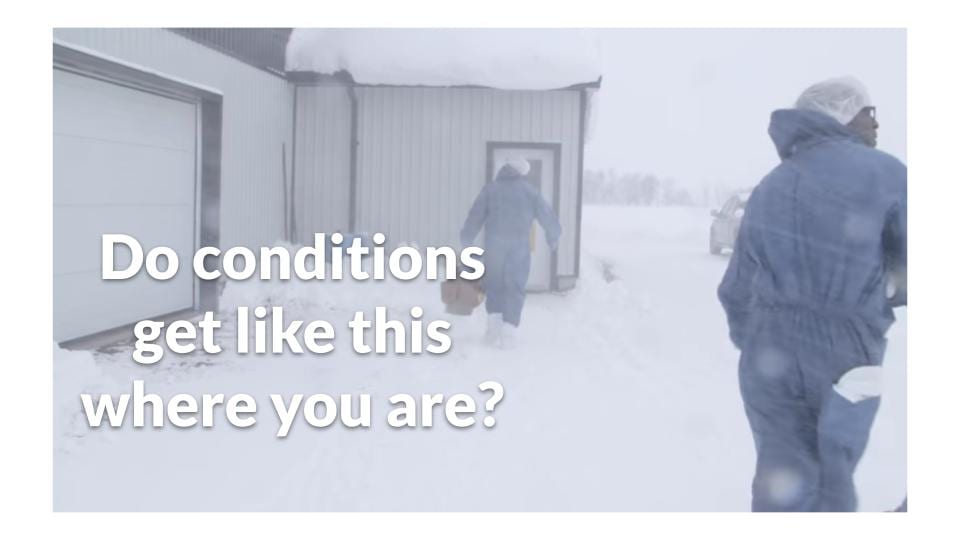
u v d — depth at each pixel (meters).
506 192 7.91
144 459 4.51
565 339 8.59
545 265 12.09
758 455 3.17
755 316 3.12
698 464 4.70
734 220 17.09
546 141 12.11
